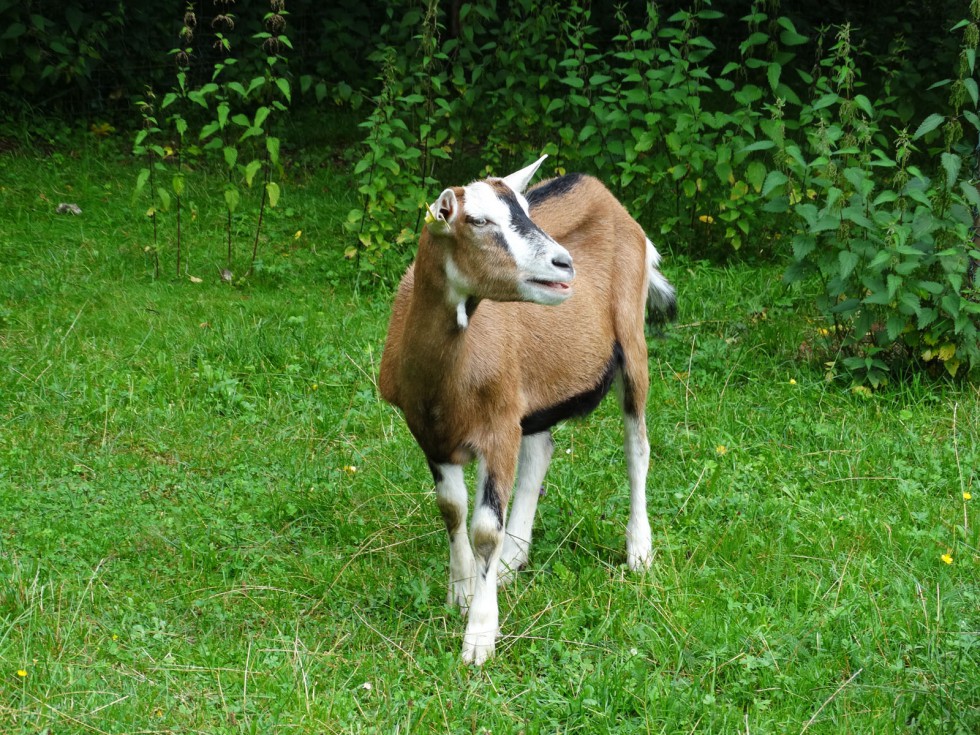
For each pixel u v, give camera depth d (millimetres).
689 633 6230
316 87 16453
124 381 8992
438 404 6027
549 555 7242
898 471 8281
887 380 9648
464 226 5562
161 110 16000
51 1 15664
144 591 6449
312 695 5566
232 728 5316
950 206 9688
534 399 6711
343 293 11305
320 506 7582
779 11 18469
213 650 5910
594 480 8172
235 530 7230
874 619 6352
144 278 11219
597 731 5492
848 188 10016
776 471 8305
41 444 8023
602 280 7242
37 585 6281
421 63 13641
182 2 17109
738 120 12023
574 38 13094
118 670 5680
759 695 5832
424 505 7656
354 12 17609
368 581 6746
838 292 9531
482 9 13414
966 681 5762
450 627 6398
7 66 15758
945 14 16984
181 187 11242
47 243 11805
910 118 14711
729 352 10234
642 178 12898
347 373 9484
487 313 6176
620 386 7430
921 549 7188
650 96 12297
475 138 14320
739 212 12117
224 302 10719
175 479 7801
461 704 5629
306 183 14594
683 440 8789
